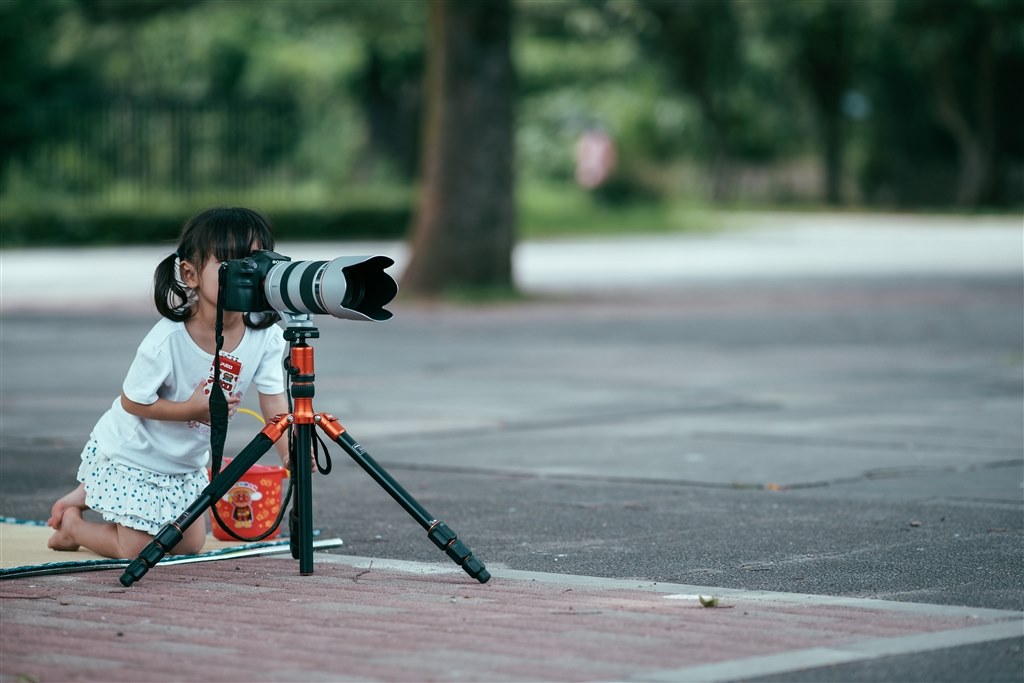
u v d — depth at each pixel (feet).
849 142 282.36
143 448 29.07
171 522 26.99
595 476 40.63
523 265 138.21
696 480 39.86
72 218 158.51
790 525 33.63
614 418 51.85
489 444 46.29
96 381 62.39
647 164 249.75
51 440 47.57
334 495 38.29
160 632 23.21
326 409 53.93
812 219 223.71
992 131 250.37
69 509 30.01
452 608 24.89
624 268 133.90
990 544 31.30
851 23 247.70
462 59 100.94
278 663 21.31
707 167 273.13
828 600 25.58
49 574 27.89
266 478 30.99
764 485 38.99
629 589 26.66
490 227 101.50
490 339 79.41
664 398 57.06
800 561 29.60
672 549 30.99
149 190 171.12
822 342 76.95
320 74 224.53
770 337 79.46
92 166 173.27
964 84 261.65
